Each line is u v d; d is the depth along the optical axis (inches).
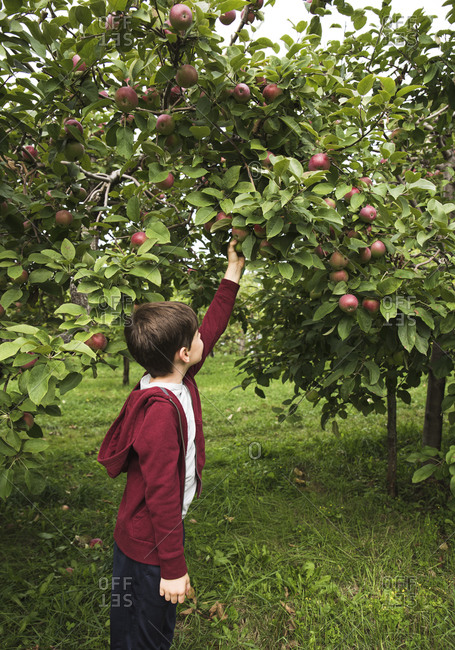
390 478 152.1
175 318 62.9
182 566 55.9
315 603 96.7
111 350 72.2
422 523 131.3
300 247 75.1
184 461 60.2
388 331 103.9
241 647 87.1
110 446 64.1
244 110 74.1
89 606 96.4
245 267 67.1
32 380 61.3
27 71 68.6
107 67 74.4
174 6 63.2
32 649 86.0
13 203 83.4
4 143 75.2
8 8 62.2
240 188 69.7
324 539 122.9
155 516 55.2
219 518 138.6
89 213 99.2
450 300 89.4
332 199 79.7
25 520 137.2
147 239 72.3
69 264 74.1
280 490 161.3
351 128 83.6
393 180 97.7
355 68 125.9
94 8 63.1
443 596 99.2
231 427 269.6
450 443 179.3
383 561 112.2
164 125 72.0
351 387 103.3
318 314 84.7
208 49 66.2
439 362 110.0
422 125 110.4
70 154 76.5
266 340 164.6
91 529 133.0
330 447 206.5
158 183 73.4
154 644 59.2
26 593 99.3
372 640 86.6
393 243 93.5
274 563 112.5
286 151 77.7
